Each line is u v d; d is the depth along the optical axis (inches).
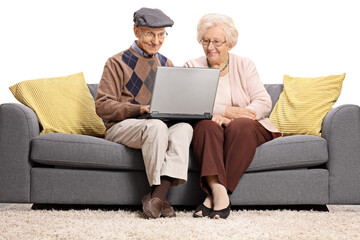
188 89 113.5
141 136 113.6
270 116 142.8
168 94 113.0
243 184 120.7
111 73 128.2
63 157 117.5
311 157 121.6
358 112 124.3
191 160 118.4
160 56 136.3
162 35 131.7
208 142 113.7
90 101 139.6
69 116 133.0
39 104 130.6
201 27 130.4
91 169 120.3
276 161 120.7
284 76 149.6
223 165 113.0
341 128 123.5
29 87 132.6
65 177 119.0
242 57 137.3
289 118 136.9
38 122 126.6
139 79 130.0
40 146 117.7
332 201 122.6
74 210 116.9
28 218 104.8
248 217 109.2
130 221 101.9
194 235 89.0
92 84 147.9
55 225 96.8
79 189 119.0
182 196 119.9
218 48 130.0
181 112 114.7
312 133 131.0
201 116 116.0
